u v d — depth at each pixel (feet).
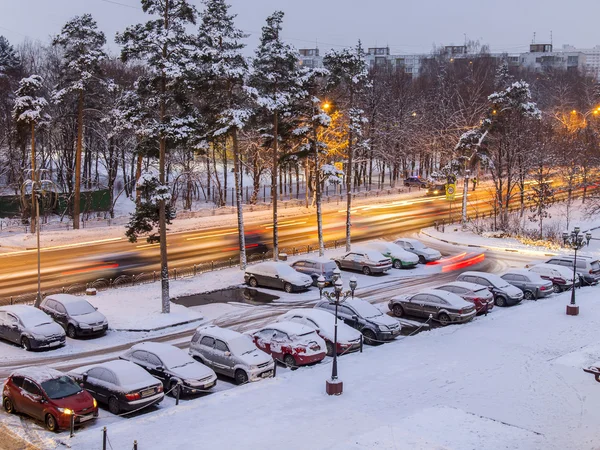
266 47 141.79
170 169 240.94
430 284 130.82
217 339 78.79
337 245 167.22
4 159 233.55
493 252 167.22
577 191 264.72
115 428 58.95
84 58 173.68
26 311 89.86
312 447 54.13
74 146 231.30
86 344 90.22
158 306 109.09
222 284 127.44
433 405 65.41
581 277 131.85
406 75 400.06
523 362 80.28
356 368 78.48
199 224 193.67
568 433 58.18
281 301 116.37
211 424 59.72
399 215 219.82
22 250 155.22
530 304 114.73
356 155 280.72
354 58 151.94
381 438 55.67
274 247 143.54
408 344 89.40
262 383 72.54
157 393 66.80
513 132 196.85
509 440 56.08
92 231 177.78
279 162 152.35
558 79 443.32
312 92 150.20
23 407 63.31
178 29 108.47
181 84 107.86
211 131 137.28
